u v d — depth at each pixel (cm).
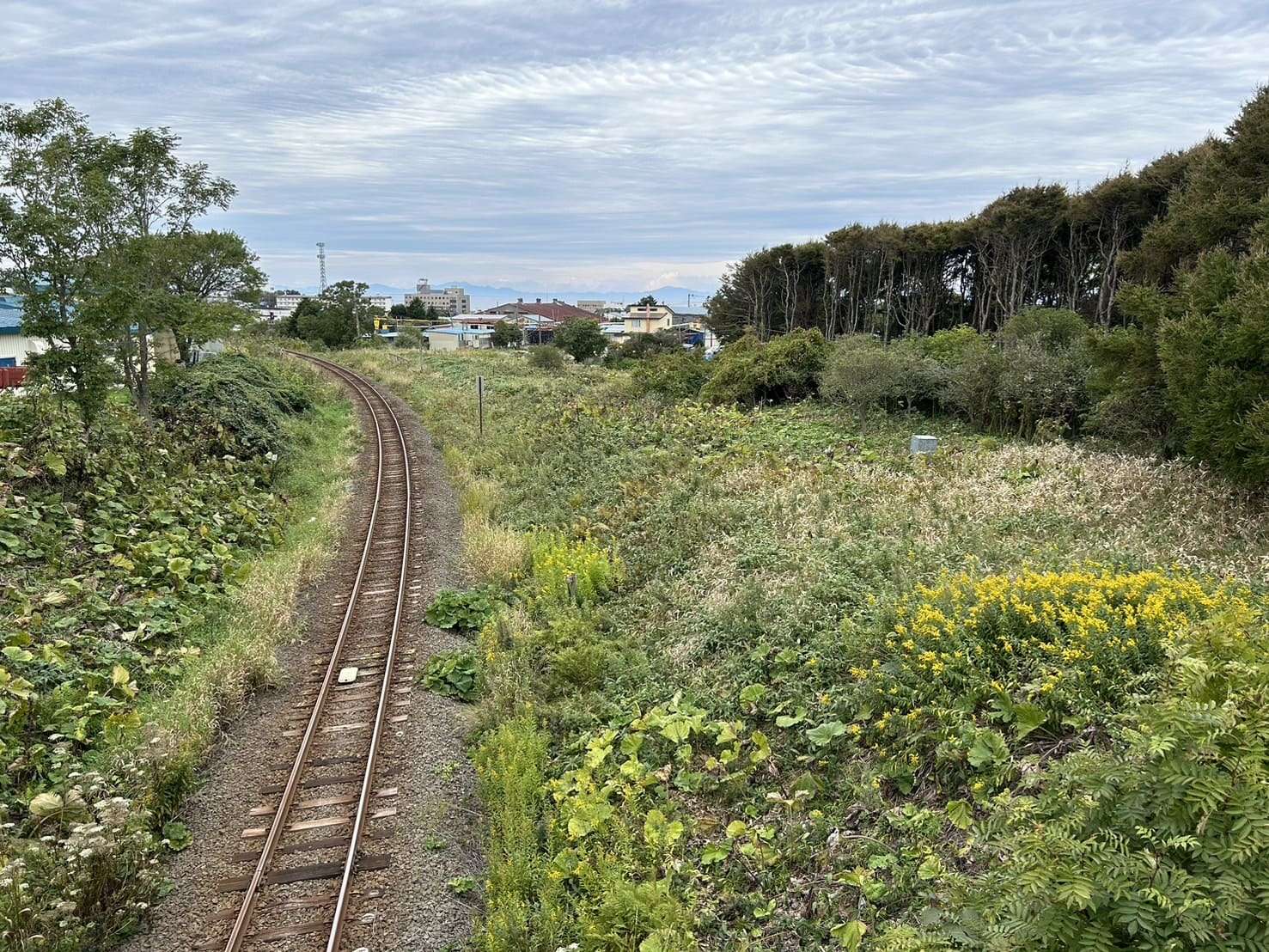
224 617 1395
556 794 915
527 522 1938
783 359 2859
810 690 970
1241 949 373
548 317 14312
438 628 1423
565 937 735
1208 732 437
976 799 698
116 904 775
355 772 1005
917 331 5438
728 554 1459
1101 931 399
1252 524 1188
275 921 774
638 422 2647
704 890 755
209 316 2598
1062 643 796
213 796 964
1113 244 3981
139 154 2298
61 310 1742
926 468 1781
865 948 620
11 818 873
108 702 1065
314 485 2330
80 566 1407
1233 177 1798
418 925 774
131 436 1969
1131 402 1684
